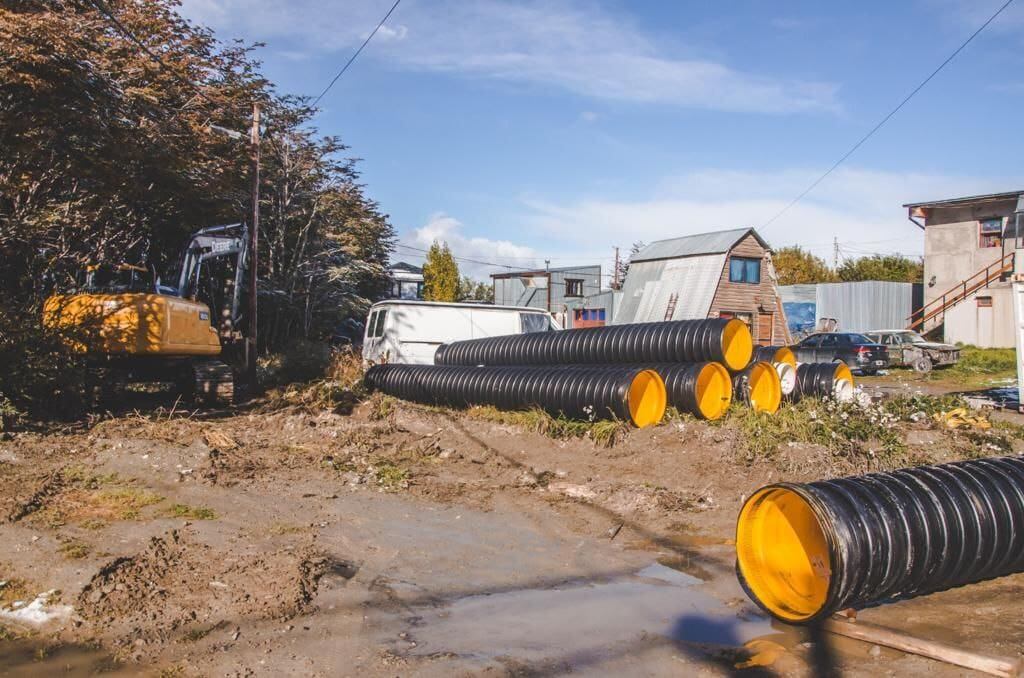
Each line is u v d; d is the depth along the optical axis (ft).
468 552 20.92
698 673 13.80
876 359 80.07
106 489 24.50
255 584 17.49
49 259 58.80
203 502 24.00
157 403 45.06
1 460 26.27
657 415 34.42
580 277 168.55
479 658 14.32
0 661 13.80
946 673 13.62
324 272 111.96
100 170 57.11
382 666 13.91
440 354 53.31
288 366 62.54
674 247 121.39
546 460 31.86
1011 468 18.20
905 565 15.23
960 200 103.09
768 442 29.94
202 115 69.87
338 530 22.15
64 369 34.73
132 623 15.31
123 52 59.82
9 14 46.11
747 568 16.70
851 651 14.71
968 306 97.19
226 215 72.64
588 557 20.71
